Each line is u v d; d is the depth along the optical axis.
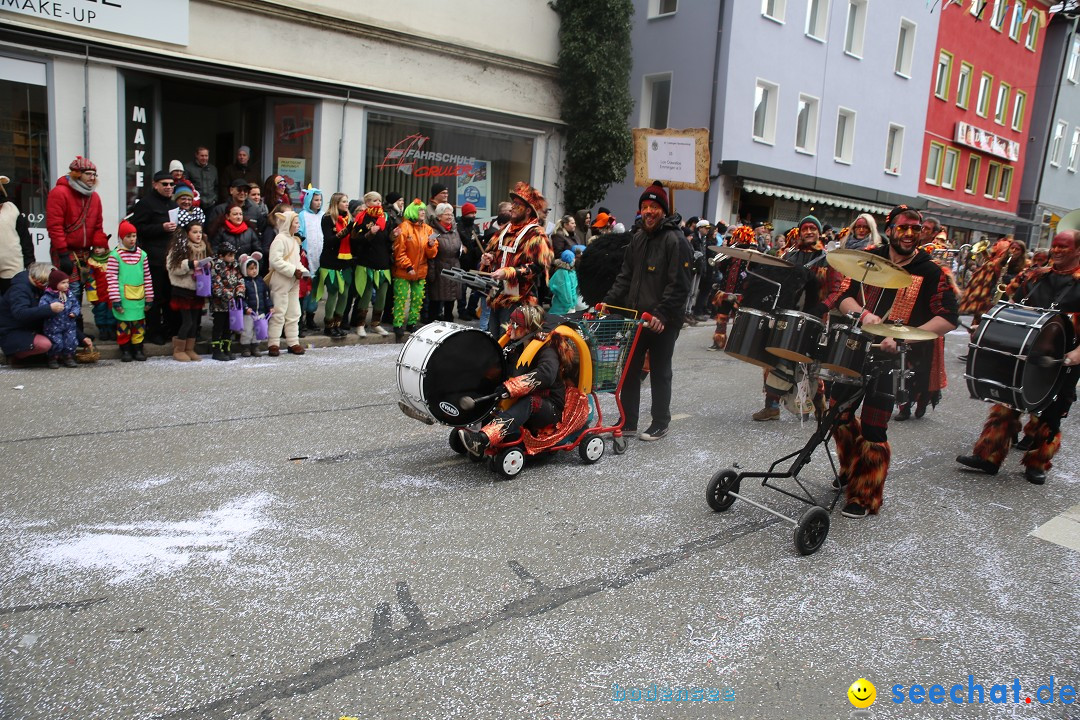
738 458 5.98
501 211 9.80
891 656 3.33
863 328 4.21
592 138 15.48
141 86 10.75
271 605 3.40
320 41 12.20
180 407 6.32
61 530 4.00
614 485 5.20
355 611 3.39
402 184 13.71
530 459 5.58
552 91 15.65
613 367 5.75
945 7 23.86
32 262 7.68
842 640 3.43
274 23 11.66
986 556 4.44
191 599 3.42
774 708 2.91
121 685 2.80
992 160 29.33
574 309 9.32
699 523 4.63
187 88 11.91
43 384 6.68
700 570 4.01
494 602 3.54
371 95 12.79
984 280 11.69
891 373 4.70
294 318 8.66
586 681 3.00
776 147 19.38
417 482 5.02
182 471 4.93
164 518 4.22
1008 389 5.00
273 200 9.05
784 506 5.02
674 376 9.08
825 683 3.10
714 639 3.36
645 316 5.82
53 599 3.35
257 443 5.57
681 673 3.10
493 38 14.41
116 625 3.18
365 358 8.72
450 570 3.82
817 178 19.92
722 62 17.55
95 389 6.66
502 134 15.06
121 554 3.79
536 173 15.72
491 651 3.16
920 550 4.46
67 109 9.95
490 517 4.52
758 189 18.41
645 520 4.62
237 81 11.33
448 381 4.97
